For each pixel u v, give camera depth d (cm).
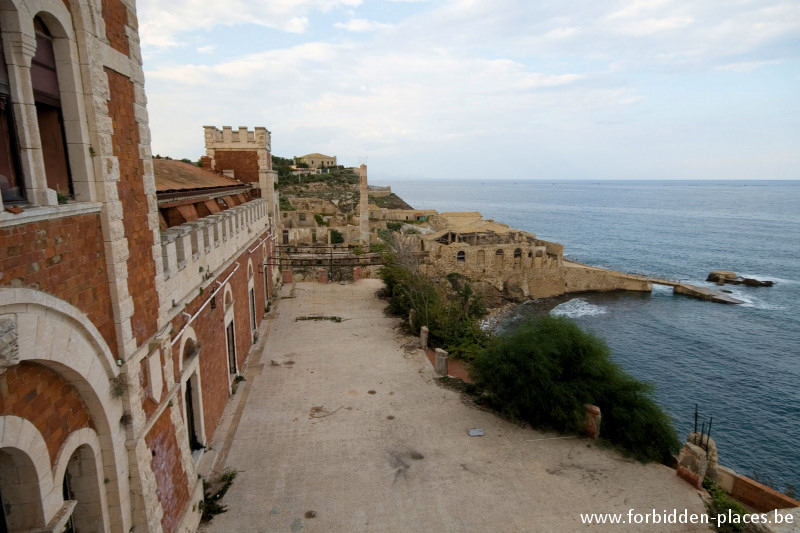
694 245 11194
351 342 2597
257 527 1235
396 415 1825
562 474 1491
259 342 2573
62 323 689
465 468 1506
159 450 1042
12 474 650
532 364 1728
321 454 1559
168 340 1118
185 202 1745
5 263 573
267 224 3278
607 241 11925
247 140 3353
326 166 15488
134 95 953
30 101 645
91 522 838
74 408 758
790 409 3294
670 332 4838
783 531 495
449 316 2780
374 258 4528
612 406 1708
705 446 1563
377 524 1257
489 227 6988
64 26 720
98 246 800
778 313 5556
